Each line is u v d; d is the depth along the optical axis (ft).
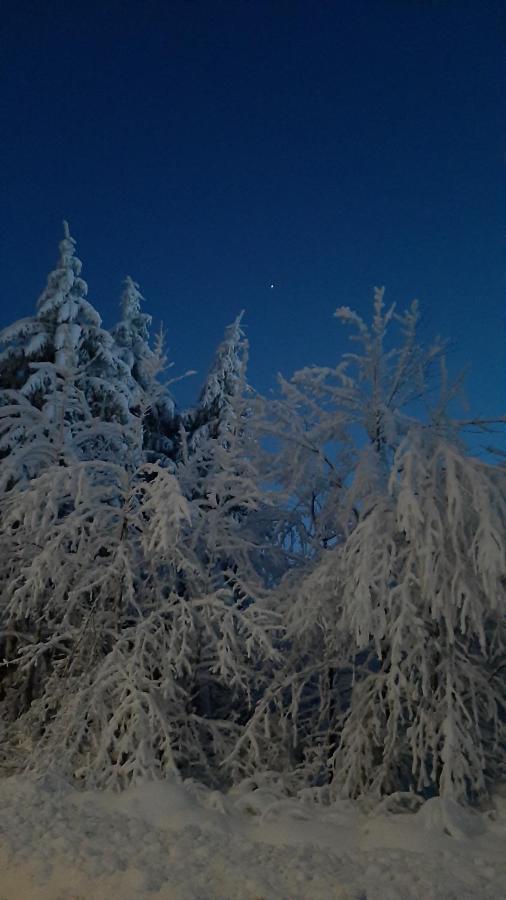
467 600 22.59
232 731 29.53
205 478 35.83
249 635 28.78
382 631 23.13
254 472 32.94
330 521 33.06
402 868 16.29
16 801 21.09
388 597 23.45
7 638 36.47
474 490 23.27
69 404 42.37
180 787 23.04
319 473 32.37
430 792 26.76
